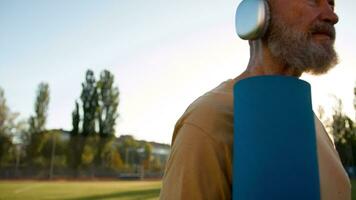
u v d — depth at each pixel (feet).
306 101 2.41
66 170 156.46
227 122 3.02
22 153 156.87
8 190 76.54
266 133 2.31
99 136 164.45
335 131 109.50
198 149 2.85
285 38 3.25
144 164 186.80
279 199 2.22
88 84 168.55
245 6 3.30
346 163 110.52
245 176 2.36
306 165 2.29
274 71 3.51
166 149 224.53
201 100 3.17
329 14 3.27
